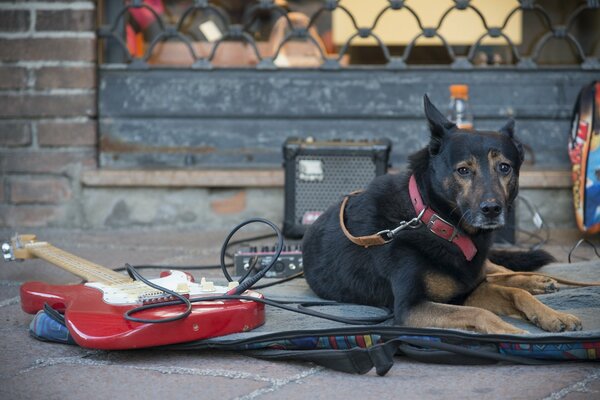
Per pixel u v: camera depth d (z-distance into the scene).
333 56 6.85
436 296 3.60
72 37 6.43
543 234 6.17
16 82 6.45
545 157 6.62
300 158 5.77
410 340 3.08
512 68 6.57
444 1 7.04
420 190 3.65
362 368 2.97
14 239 4.46
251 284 3.50
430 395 2.76
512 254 4.46
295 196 5.81
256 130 6.68
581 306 3.74
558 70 6.58
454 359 3.07
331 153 5.73
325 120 6.65
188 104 6.65
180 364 3.15
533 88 6.58
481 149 3.50
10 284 4.66
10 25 6.41
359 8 6.93
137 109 6.64
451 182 3.52
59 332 3.41
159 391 2.84
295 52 6.76
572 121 5.84
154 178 6.41
